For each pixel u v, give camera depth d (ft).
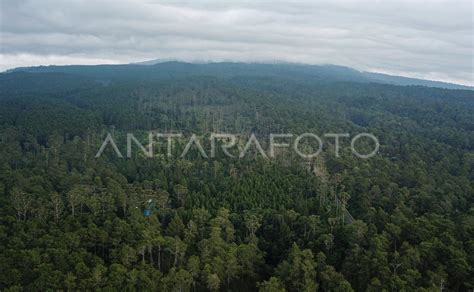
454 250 275.80
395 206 379.35
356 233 307.17
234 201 388.16
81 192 347.97
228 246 302.25
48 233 297.12
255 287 296.92
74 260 266.36
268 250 329.93
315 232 330.95
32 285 243.60
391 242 307.99
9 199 344.49
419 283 261.65
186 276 268.62
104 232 298.97
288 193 414.41
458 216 350.43
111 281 254.88
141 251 286.87
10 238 282.77
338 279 272.51
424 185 419.95
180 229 327.26
